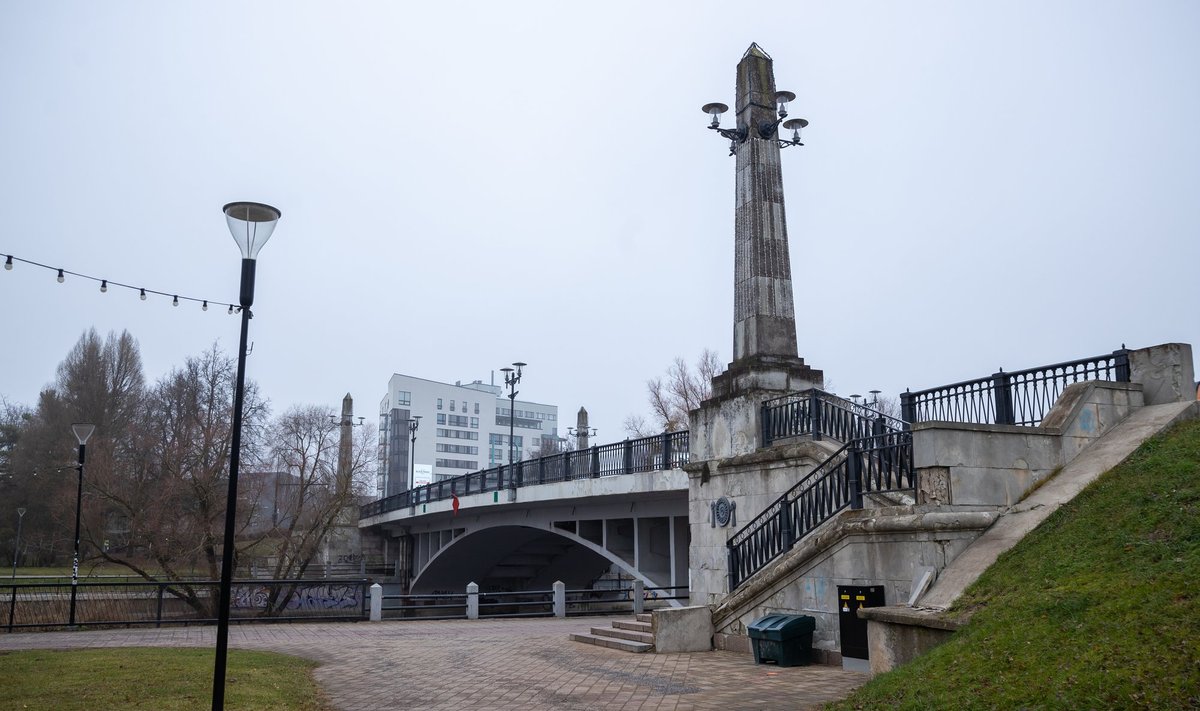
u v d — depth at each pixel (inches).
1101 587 321.1
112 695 423.5
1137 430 483.2
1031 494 467.5
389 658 622.2
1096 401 504.4
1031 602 336.8
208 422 1567.4
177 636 763.4
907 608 408.5
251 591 1259.2
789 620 532.1
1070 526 402.3
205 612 1285.7
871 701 328.8
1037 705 257.1
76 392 2536.9
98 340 2635.3
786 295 788.0
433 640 748.6
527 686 487.8
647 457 1023.6
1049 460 483.8
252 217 380.8
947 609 385.1
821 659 522.6
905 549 463.2
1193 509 350.3
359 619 964.6
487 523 1509.6
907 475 537.0
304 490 1617.9
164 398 2370.8
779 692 432.1
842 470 572.7
